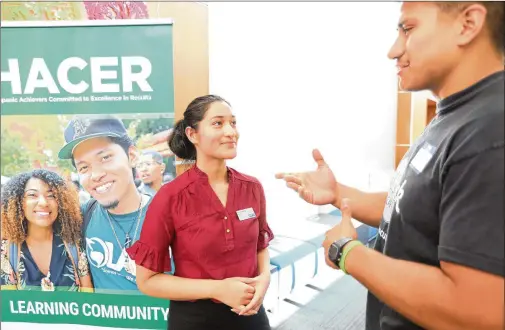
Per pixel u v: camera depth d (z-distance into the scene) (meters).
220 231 1.04
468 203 0.49
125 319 1.70
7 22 1.50
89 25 1.50
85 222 1.63
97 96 1.55
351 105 3.74
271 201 3.09
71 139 1.57
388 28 3.60
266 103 3.02
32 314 1.71
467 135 0.52
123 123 1.56
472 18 0.55
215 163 1.09
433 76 0.62
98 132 1.57
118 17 1.90
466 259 0.47
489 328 0.46
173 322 1.11
